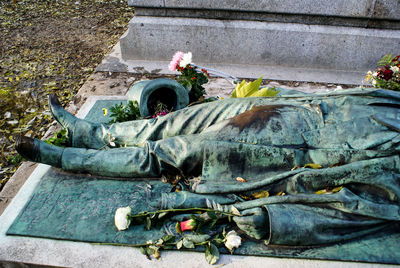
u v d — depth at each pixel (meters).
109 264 2.05
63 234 2.18
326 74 5.08
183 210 2.21
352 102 2.39
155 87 2.86
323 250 2.11
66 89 4.89
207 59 5.25
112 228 2.23
